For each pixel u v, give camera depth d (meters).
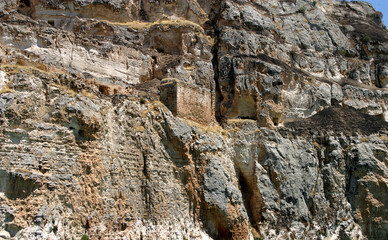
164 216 29.11
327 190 38.22
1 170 22.67
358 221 37.47
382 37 55.91
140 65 37.34
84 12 40.22
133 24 41.22
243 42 41.78
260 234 34.25
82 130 26.77
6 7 38.56
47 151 24.58
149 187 29.27
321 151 39.66
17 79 24.75
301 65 47.75
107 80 33.56
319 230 35.91
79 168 25.92
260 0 52.12
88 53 33.97
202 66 38.97
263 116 38.56
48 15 39.22
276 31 48.53
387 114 47.91
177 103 32.97
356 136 40.97
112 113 29.52
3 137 23.16
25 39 31.59
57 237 23.64
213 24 46.19
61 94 26.19
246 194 36.28
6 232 22.05
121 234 26.91
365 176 38.78
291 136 39.09
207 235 30.78
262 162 36.75
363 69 51.31
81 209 25.47
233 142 36.72
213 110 38.06
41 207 23.34
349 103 45.94
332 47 52.72
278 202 35.81
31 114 24.64
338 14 61.00
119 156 28.91
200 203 31.12
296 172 37.47
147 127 30.72
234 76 38.97
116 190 27.84
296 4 55.03
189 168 31.36
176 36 41.44
